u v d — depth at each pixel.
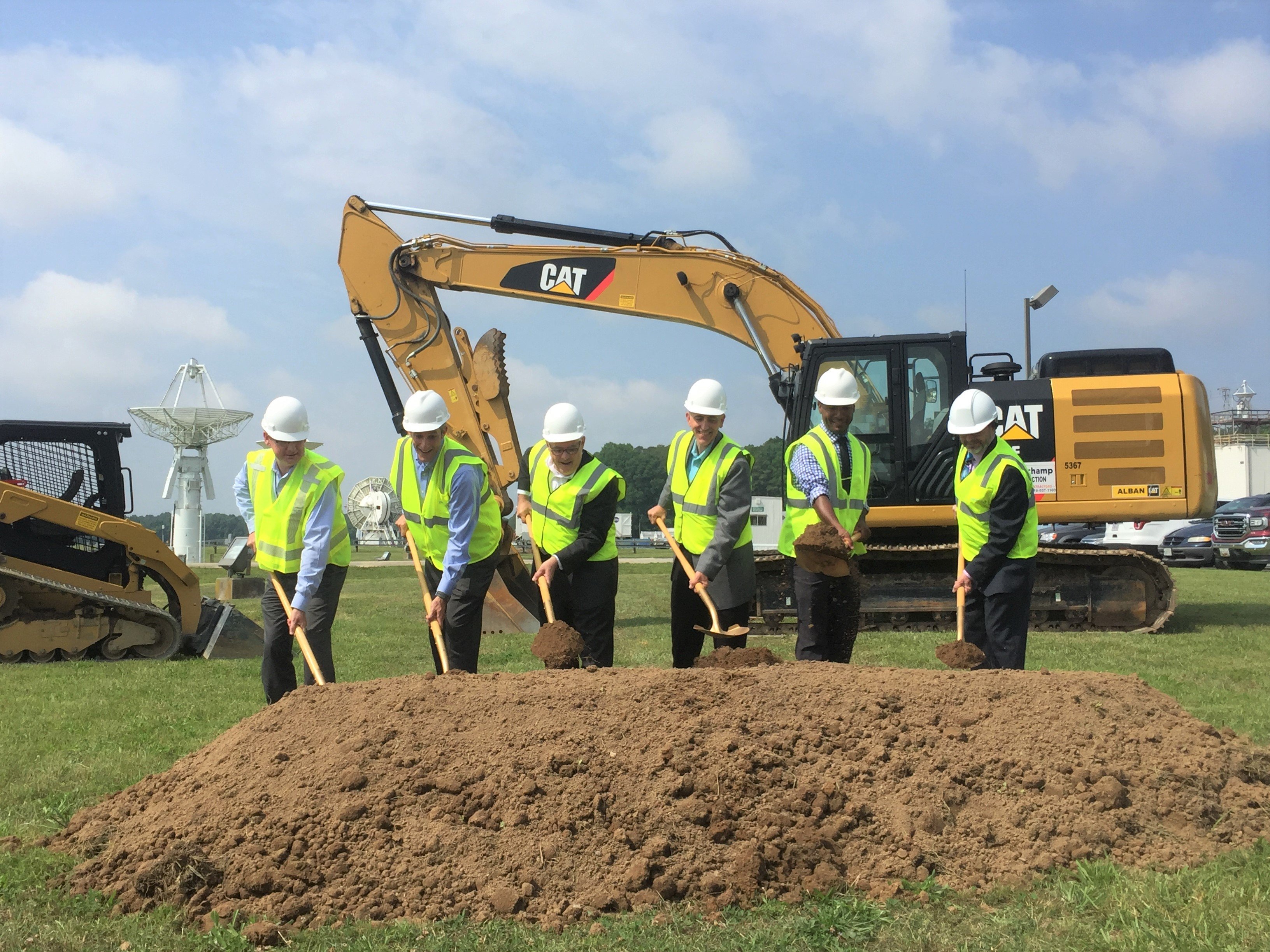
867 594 11.14
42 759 5.63
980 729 4.30
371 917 3.42
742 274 11.77
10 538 10.13
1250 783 4.28
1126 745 4.25
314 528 5.75
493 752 4.06
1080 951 3.07
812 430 6.20
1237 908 3.29
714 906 3.42
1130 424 10.95
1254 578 19.28
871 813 3.84
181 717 6.89
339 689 4.68
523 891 3.45
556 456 6.01
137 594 10.59
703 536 6.10
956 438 10.62
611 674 4.74
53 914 3.45
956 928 3.25
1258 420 48.25
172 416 35.88
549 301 12.09
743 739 4.08
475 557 5.86
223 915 3.41
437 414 5.65
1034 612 11.20
